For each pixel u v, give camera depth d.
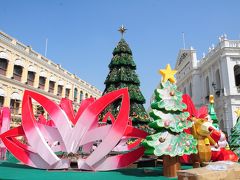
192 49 46.56
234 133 14.37
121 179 7.75
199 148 9.13
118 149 12.95
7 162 12.05
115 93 9.61
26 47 34.94
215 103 36.78
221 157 9.88
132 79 15.51
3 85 30.69
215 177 6.22
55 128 10.18
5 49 30.89
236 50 34.34
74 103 47.22
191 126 8.80
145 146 8.46
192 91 45.28
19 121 32.09
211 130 9.24
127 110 9.24
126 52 16.30
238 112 15.50
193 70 44.94
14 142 10.36
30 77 35.91
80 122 9.72
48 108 9.90
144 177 8.15
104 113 14.80
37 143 9.47
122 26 17.09
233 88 33.25
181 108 8.70
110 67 16.42
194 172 6.23
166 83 8.91
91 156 9.20
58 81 42.91
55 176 8.08
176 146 8.30
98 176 8.23
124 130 9.10
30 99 10.00
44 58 39.22
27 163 9.62
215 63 37.97
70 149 9.49
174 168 8.25
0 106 30.11
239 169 6.67
